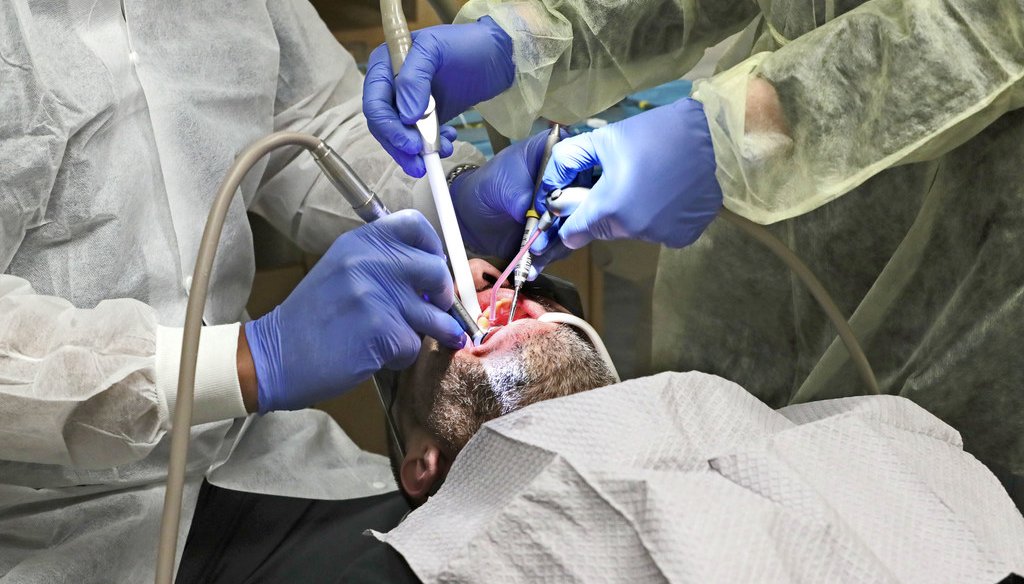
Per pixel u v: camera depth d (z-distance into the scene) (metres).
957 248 0.99
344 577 0.81
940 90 0.79
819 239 1.13
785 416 0.84
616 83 1.19
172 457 0.72
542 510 0.66
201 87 1.16
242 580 1.04
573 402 0.76
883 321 1.08
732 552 0.61
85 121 1.00
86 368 0.80
